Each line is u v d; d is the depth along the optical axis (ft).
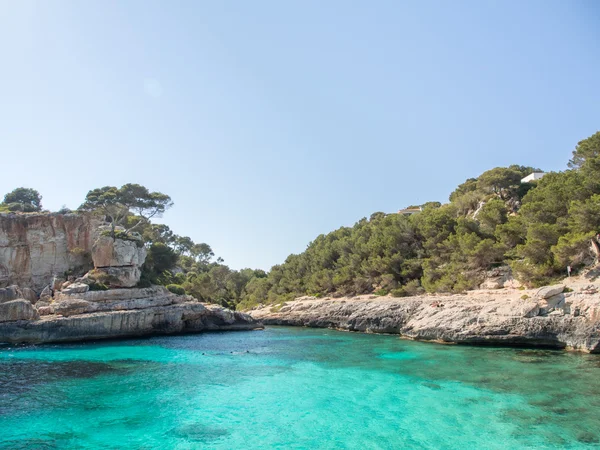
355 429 50.78
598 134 177.47
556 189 146.72
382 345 122.42
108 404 61.67
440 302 137.90
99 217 188.14
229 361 97.96
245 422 53.57
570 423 51.08
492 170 231.09
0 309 131.64
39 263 171.94
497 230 161.89
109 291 158.92
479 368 83.15
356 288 219.00
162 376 80.89
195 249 451.53
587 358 89.97
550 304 104.63
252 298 298.15
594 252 120.98
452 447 45.01
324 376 79.77
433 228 195.83
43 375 81.92
